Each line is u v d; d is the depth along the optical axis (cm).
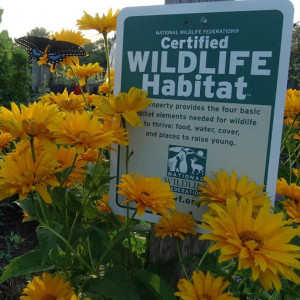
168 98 41
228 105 38
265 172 37
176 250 46
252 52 37
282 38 35
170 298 36
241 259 30
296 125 63
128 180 38
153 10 41
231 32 37
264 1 36
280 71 36
